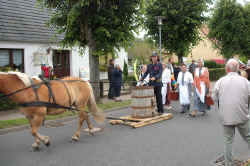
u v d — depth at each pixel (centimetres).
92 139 650
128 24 1073
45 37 1484
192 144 588
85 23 1048
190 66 1611
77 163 491
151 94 823
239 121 433
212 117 880
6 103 1012
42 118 551
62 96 582
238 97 433
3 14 1359
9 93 519
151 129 728
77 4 952
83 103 654
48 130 744
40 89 544
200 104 905
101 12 1039
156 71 890
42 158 521
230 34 1905
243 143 589
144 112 812
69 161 502
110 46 1045
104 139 645
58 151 562
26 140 648
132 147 575
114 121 805
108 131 721
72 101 616
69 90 605
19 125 769
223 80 454
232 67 452
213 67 3173
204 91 888
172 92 1019
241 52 1953
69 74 1666
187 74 952
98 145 598
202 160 492
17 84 524
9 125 760
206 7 1563
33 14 1512
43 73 1422
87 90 664
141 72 1098
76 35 1095
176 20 1562
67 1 994
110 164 481
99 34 1032
